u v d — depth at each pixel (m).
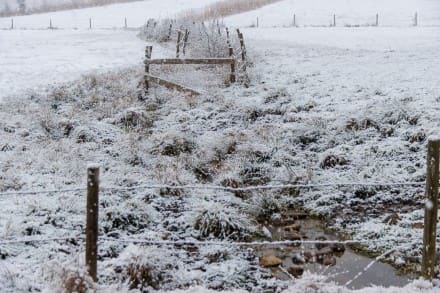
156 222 9.12
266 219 9.41
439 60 21.78
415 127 13.08
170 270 7.26
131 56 26.72
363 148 12.28
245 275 7.44
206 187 7.41
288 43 31.08
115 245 8.10
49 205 9.27
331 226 9.09
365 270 7.52
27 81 20.30
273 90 17.02
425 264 6.53
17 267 7.27
